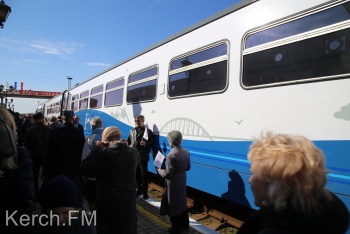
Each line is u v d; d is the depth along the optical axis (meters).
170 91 5.51
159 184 7.05
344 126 2.76
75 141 4.46
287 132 3.26
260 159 1.27
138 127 5.98
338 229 1.10
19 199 1.84
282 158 1.18
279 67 3.43
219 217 4.65
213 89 4.41
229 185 3.98
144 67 6.62
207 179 4.40
